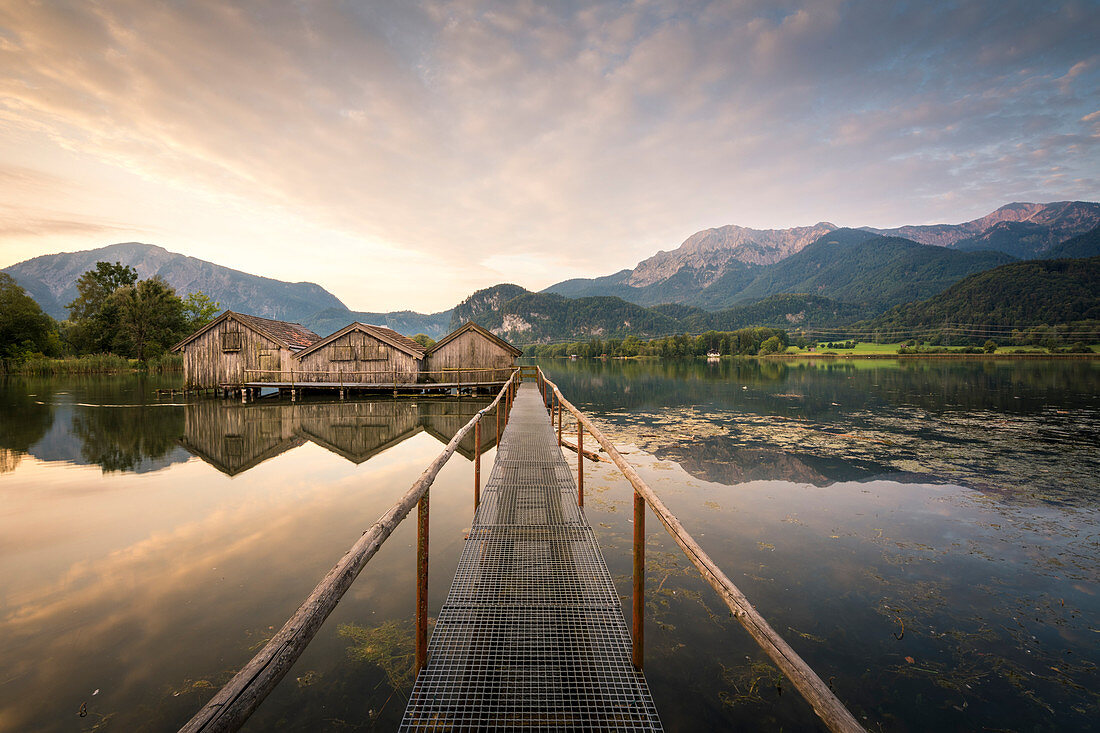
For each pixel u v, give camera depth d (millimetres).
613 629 3301
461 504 6973
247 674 1333
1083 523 6809
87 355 44031
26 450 11273
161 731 2846
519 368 23391
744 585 4867
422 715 2564
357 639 3654
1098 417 17016
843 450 11547
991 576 5180
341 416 16953
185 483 8352
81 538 5836
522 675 2867
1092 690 3412
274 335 22984
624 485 8422
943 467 9930
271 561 5172
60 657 3520
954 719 3156
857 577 5086
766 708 3098
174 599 4359
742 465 10055
